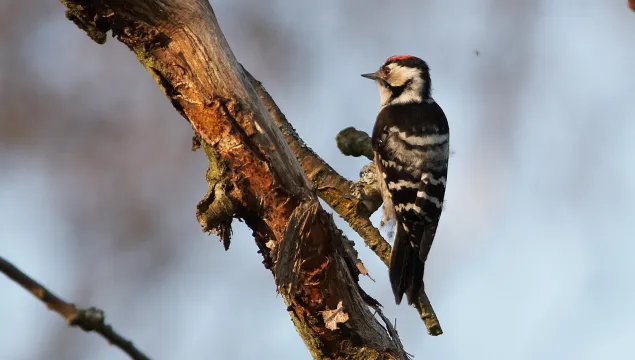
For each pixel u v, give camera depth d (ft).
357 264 23.00
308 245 21.83
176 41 22.11
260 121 22.06
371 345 22.88
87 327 14.76
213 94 22.04
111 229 40.22
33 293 14.49
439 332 28.27
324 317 22.39
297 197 21.99
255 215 22.35
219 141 22.07
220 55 22.16
